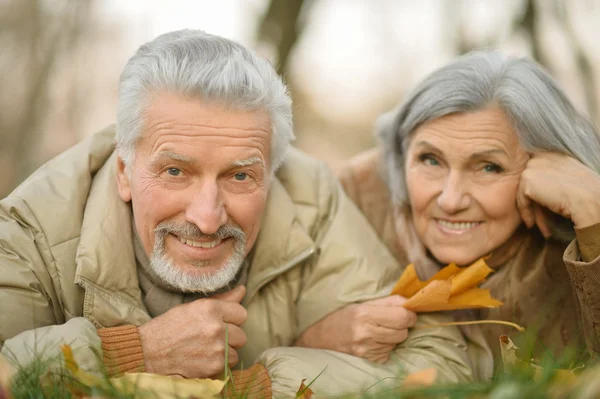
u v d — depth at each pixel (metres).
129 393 1.98
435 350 2.76
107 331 2.46
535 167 2.88
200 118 2.41
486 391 2.03
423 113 2.89
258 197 2.56
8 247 2.55
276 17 7.04
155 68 2.44
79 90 8.21
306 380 2.53
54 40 7.89
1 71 7.86
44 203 2.64
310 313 2.88
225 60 2.44
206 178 2.46
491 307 2.79
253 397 2.44
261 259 2.83
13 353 2.21
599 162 3.07
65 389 2.07
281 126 2.61
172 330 2.51
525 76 2.91
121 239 2.62
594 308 2.70
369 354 2.71
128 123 2.50
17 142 7.96
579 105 3.18
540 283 3.07
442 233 3.00
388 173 3.29
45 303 2.56
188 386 2.11
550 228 2.95
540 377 2.05
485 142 2.83
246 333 2.83
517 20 7.05
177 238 2.54
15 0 7.77
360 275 2.86
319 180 3.09
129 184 2.63
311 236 2.96
